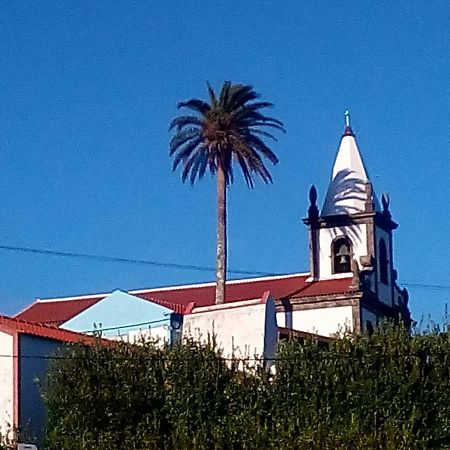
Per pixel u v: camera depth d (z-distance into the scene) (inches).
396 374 1475.1
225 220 2551.7
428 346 1505.9
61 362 1493.6
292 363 1503.4
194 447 1441.9
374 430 1451.8
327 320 2561.5
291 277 2746.1
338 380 1478.8
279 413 1475.1
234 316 1706.4
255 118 2500.0
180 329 1844.2
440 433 1465.3
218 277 2544.3
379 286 2684.5
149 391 1472.7
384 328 1541.6
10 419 1540.4
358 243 2694.4
